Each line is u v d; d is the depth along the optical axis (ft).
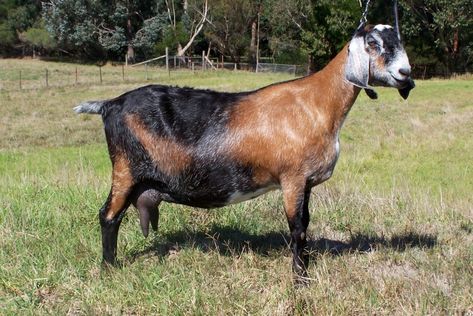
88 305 15.90
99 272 17.99
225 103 16.83
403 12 121.29
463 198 30.17
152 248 20.48
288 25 139.13
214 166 16.56
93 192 25.64
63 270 18.04
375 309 15.66
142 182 17.34
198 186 16.90
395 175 39.68
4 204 23.97
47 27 174.29
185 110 16.78
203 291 16.53
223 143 16.42
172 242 20.93
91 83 109.91
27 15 195.21
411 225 22.76
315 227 22.84
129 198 17.61
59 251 19.17
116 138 17.11
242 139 16.34
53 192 25.95
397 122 64.34
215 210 23.40
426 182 37.65
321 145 16.28
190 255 19.22
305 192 17.02
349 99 16.40
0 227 21.53
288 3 135.95
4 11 196.95
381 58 15.75
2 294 16.92
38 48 190.70
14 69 148.56
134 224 21.93
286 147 16.16
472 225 23.15
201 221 22.63
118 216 17.74
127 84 107.34
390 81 15.79
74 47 180.75
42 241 20.13
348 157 45.96
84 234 20.72
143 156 16.89
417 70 129.49
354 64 15.85
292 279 16.98
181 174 16.81
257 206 24.13
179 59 155.02
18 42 196.03
